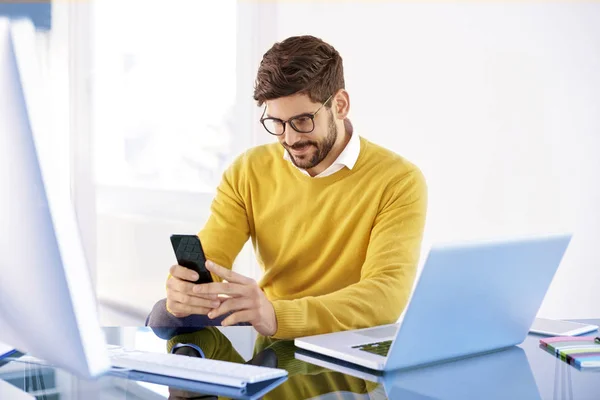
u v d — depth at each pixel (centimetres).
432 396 98
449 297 111
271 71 182
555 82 319
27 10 413
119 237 443
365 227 201
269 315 140
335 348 122
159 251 436
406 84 366
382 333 136
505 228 336
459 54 346
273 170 214
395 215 196
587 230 315
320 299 153
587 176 314
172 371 108
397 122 372
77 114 426
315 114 186
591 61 309
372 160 206
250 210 216
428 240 364
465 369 114
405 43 365
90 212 429
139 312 418
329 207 204
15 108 80
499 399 97
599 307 315
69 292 83
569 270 323
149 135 439
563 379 107
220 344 132
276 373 107
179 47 430
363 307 156
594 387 103
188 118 431
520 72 327
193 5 424
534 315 130
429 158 361
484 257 111
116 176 442
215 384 104
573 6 311
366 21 380
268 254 213
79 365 87
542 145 324
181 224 430
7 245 85
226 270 142
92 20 427
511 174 333
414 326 109
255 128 407
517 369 114
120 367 113
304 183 208
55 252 82
